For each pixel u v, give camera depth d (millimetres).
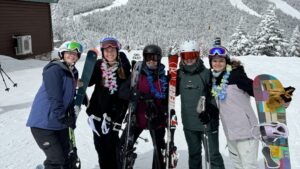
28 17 20875
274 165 3340
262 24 46094
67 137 3508
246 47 46594
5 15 18625
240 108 3328
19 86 10438
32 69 15055
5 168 4230
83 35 75875
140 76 3609
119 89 3609
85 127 6176
